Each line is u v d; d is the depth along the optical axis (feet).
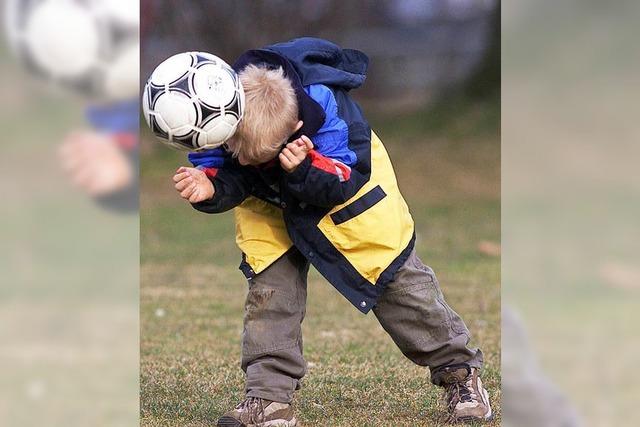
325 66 34.24
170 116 30.55
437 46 152.76
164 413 38.01
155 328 53.21
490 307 56.70
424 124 144.25
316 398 39.70
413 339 35.68
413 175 125.80
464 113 146.41
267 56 33.71
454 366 36.11
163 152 129.39
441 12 152.66
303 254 33.88
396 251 34.06
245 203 35.70
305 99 32.27
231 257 79.05
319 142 32.78
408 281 35.04
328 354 46.96
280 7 147.95
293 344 34.91
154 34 142.72
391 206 34.24
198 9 144.56
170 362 45.85
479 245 81.41
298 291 35.19
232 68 33.35
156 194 113.80
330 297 61.31
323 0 149.79
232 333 52.16
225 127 30.99
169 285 66.69
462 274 67.82
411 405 38.86
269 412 34.27
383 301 35.45
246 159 32.65
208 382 42.63
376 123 145.79
